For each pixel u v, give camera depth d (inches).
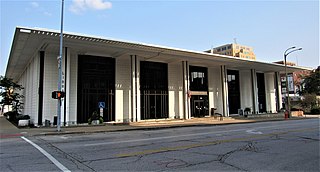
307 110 1872.5
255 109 1521.9
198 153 334.6
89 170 253.4
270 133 581.6
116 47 916.0
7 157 326.3
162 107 1170.6
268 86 1753.2
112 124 931.3
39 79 869.8
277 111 1674.5
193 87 1317.7
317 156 313.7
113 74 1043.3
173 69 1240.8
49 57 892.6
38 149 391.2
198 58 1173.1
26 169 261.3
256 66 1459.2
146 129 789.2
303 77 2326.5
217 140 463.2
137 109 1028.5
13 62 1185.4
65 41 820.6
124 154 332.2
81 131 684.7
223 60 1247.5
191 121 1088.8
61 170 255.3
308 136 518.0
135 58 1042.1
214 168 255.0
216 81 1429.6
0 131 705.6
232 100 1513.3
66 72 879.7
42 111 859.4
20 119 948.0
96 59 1002.1
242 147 381.7
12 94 1382.9
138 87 1040.8
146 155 323.6
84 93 956.6
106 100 1007.0
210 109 1364.4
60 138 553.3
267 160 291.1
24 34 735.7
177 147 385.1
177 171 244.4
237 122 1037.8
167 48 966.4
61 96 701.9
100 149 377.4
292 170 247.6
